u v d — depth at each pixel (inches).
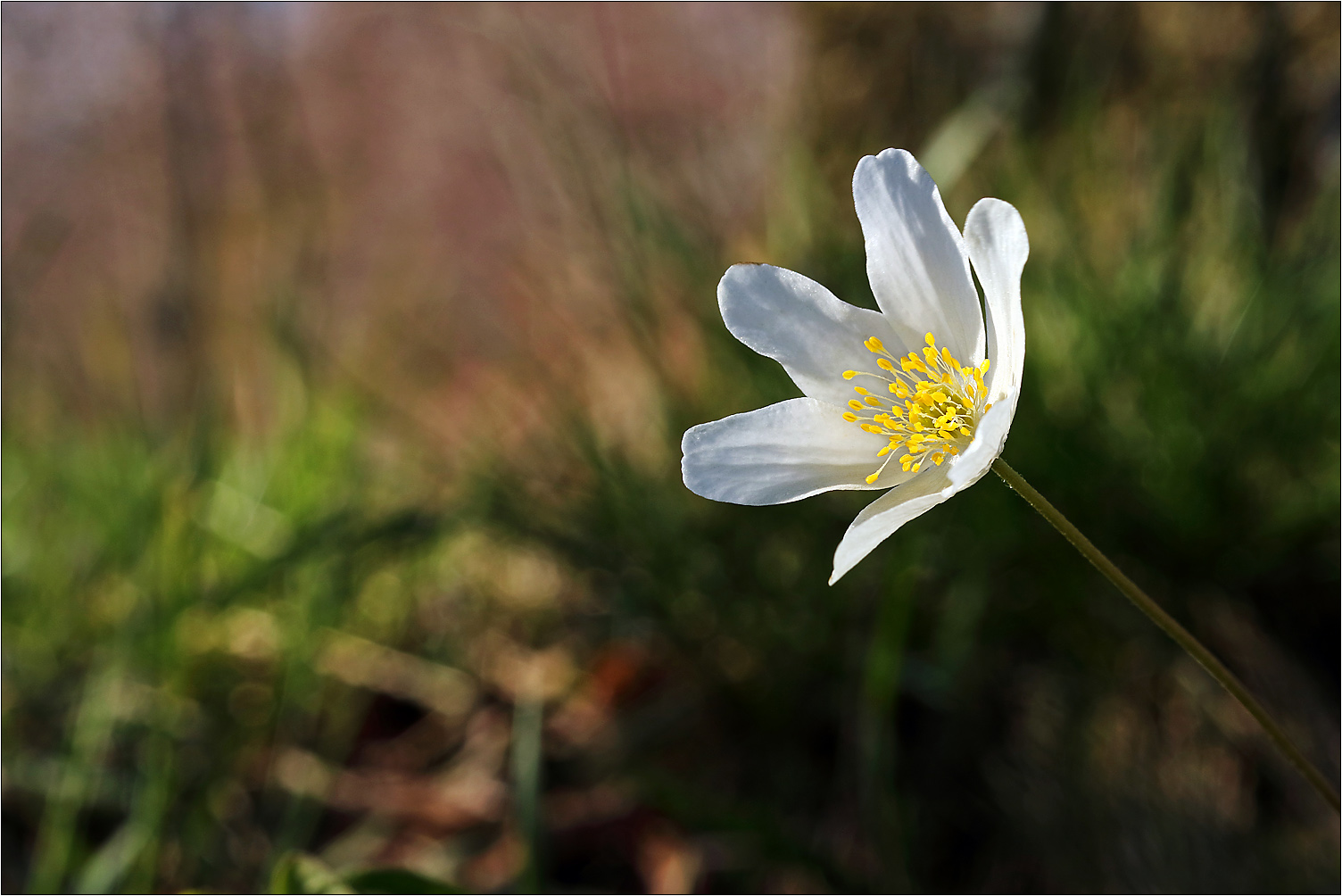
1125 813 7.9
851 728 8.3
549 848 8.1
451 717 9.0
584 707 8.9
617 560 8.9
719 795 8.1
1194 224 9.5
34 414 12.7
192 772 8.6
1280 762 7.9
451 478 9.9
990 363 6.2
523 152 11.7
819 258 9.3
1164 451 8.3
